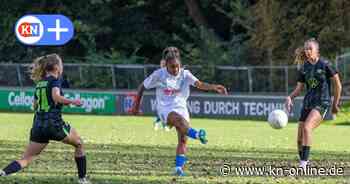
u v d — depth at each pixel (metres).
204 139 23.30
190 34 101.75
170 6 108.50
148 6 108.81
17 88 79.38
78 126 55.22
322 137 47.22
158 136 44.94
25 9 105.19
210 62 94.44
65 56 104.75
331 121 64.31
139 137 43.84
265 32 83.94
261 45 85.50
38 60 20.92
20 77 86.19
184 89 24.19
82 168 21.59
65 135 21.06
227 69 80.75
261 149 35.62
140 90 24.45
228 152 33.53
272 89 78.25
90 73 85.88
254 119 69.44
